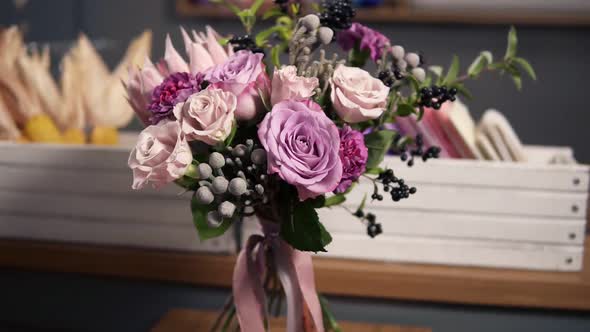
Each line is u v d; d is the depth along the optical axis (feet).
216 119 2.60
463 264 3.71
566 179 3.61
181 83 2.72
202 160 2.73
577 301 3.56
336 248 3.76
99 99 4.56
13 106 4.33
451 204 3.66
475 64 3.17
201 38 3.03
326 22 2.85
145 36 4.98
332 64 2.81
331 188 2.52
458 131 3.81
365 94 2.67
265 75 2.79
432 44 8.76
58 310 4.00
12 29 4.43
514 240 3.67
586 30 8.54
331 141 2.55
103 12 9.30
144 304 3.92
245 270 3.08
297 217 2.76
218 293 3.85
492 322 3.70
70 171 3.85
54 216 3.91
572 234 3.65
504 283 3.58
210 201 2.59
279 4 3.10
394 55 2.94
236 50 2.94
